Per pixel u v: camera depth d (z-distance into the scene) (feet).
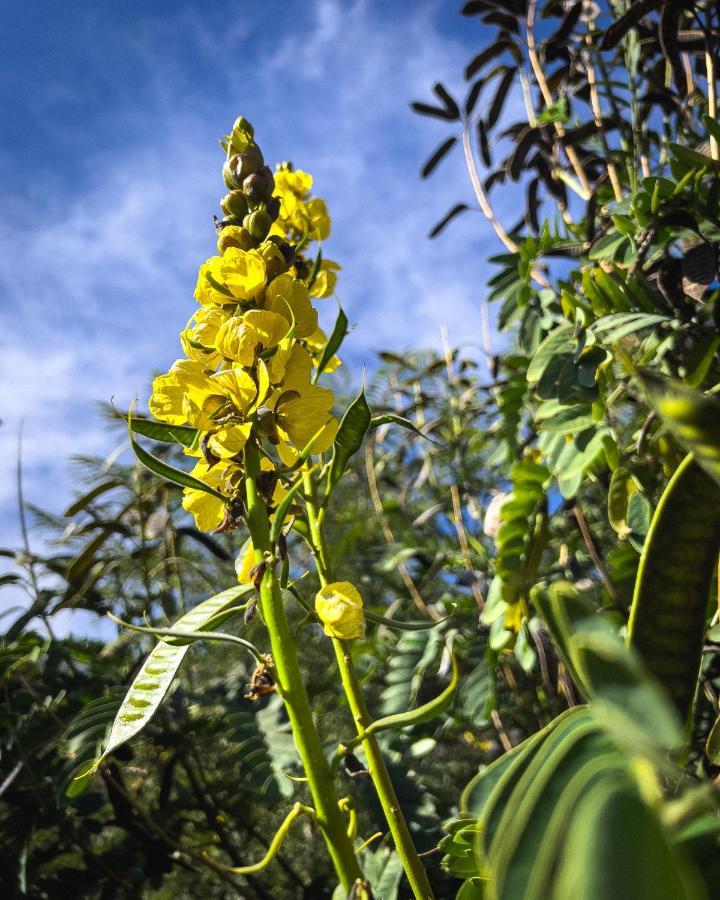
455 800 1.82
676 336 1.56
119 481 2.30
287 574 0.91
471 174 2.22
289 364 0.95
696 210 1.52
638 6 1.66
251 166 1.07
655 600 0.64
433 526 2.85
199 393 0.92
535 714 1.99
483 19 2.17
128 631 2.14
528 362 1.80
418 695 2.02
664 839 0.34
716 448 0.44
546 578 1.92
